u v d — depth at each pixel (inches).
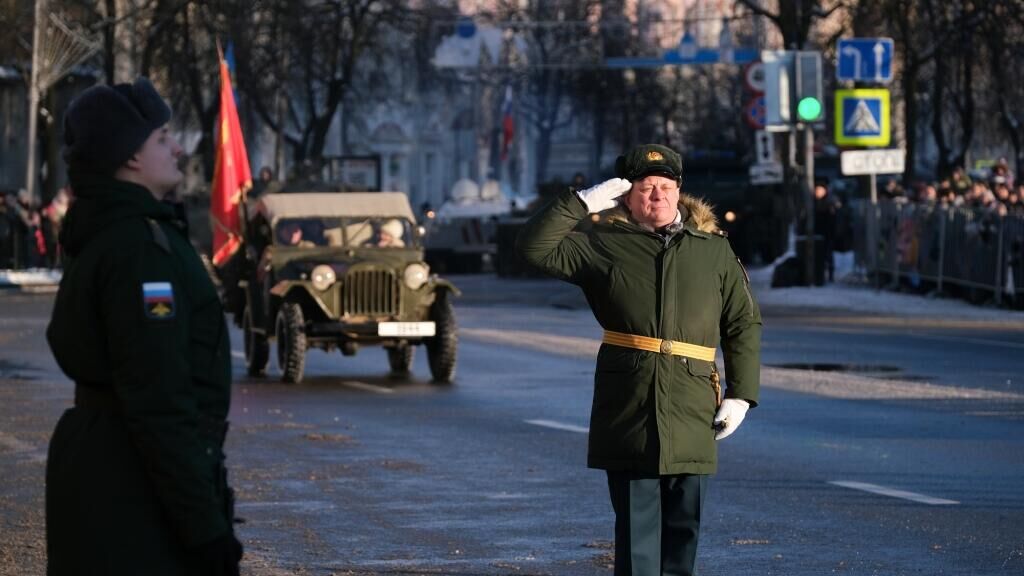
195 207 3548.2
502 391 1341.0
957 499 772.0
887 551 649.0
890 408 1154.7
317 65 4114.2
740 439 993.5
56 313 319.3
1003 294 2222.0
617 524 483.8
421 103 7126.0
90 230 317.7
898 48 3371.1
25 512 758.5
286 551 657.0
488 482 845.2
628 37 5812.0
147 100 324.8
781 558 636.7
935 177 4881.9
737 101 5954.7
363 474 876.6
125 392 308.7
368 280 1470.2
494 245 4087.1
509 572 616.1
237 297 1615.4
